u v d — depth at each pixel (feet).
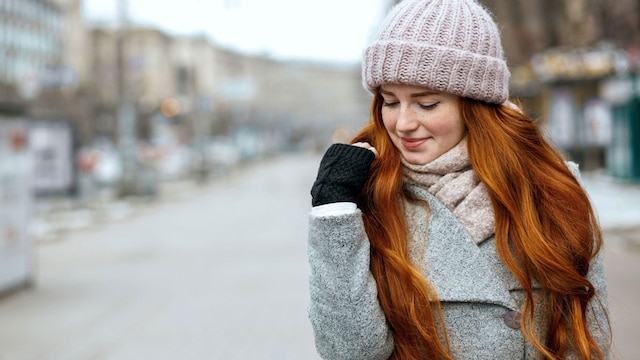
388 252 5.33
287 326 20.71
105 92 151.74
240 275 29.58
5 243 26.86
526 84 70.64
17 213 27.76
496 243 5.39
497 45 5.57
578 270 5.49
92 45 182.60
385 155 5.64
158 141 186.60
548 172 5.59
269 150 273.75
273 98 347.77
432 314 5.35
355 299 5.17
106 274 30.86
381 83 5.50
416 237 5.49
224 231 46.91
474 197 5.48
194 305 24.00
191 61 235.20
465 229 5.42
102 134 149.79
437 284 5.35
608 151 73.20
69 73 79.97
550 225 5.49
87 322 22.16
